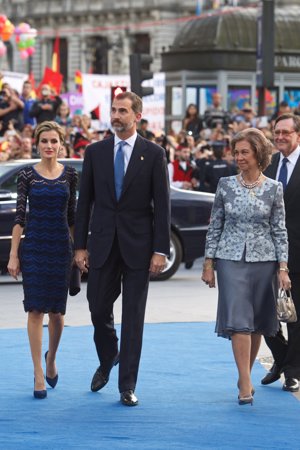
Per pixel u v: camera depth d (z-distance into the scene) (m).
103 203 24.98
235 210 24.53
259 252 24.50
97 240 24.95
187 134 68.19
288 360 26.34
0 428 22.59
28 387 26.53
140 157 24.88
